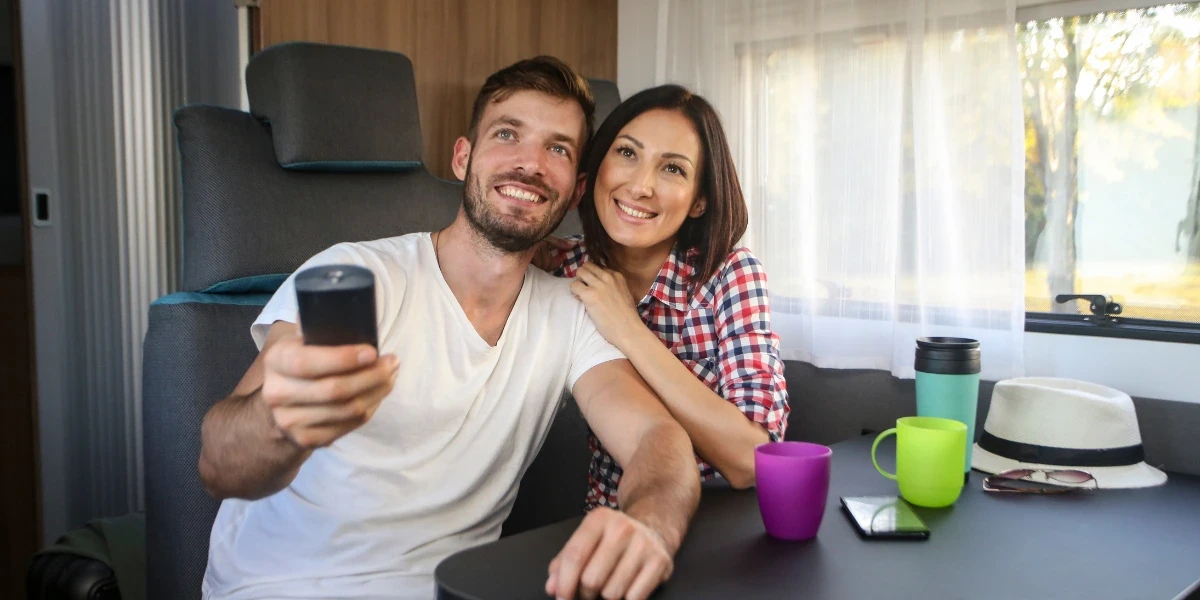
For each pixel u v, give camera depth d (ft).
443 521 3.69
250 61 5.29
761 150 7.03
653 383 3.90
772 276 7.02
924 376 3.97
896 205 6.33
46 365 6.48
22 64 6.01
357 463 3.55
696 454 3.98
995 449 4.28
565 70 4.01
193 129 4.90
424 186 5.81
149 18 6.79
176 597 4.47
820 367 6.68
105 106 6.66
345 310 2.17
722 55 7.21
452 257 3.92
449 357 3.75
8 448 6.09
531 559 2.69
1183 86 5.51
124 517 5.72
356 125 5.26
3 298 6.09
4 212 6.14
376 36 6.46
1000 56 5.85
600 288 4.04
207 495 4.53
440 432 3.71
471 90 7.27
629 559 2.45
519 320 3.98
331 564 3.49
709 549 2.87
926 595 2.50
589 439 4.75
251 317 4.79
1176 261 5.58
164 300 4.71
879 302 6.46
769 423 3.93
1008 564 2.80
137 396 6.86
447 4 7.00
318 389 2.18
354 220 5.34
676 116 4.18
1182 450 5.12
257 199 4.98
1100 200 5.87
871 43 6.43
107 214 6.70
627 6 8.38
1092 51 5.84
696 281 4.43
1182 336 5.31
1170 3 5.51
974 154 5.97
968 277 6.01
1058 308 6.06
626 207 4.20
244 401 2.99
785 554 2.84
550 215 3.87
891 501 3.43
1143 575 2.73
